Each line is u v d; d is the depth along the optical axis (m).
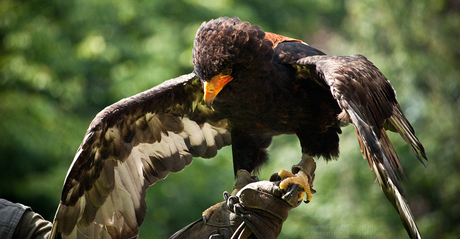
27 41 13.77
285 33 19.22
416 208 13.48
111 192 4.35
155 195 13.82
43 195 13.07
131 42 15.16
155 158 4.73
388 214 13.03
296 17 19.75
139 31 15.41
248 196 4.03
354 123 3.60
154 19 15.14
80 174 4.15
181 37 14.97
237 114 4.52
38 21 14.23
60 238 4.10
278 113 4.41
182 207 14.06
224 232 4.05
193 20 15.44
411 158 12.76
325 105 4.36
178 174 14.18
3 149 12.76
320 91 4.32
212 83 4.19
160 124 4.78
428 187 12.95
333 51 15.74
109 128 4.28
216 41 4.16
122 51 14.97
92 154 4.20
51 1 14.87
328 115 4.40
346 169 13.54
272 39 4.57
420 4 12.60
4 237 3.97
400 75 12.69
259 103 4.36
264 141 4.80
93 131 4.09
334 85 3.75
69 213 4.12
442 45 12.62
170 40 14.66
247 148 4.75
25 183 12.82
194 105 4.90
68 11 15.09
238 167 4.77
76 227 4.17
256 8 18.67
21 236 4.05
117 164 4.43
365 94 3.81
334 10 20.36
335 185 13.70
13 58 13.50
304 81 4.34
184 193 14.19
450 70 12.48
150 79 13.88
